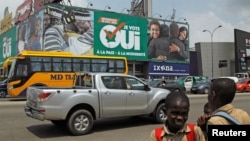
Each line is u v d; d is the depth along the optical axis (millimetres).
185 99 2670
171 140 2686
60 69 24203
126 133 10844
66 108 10320
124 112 11555
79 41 40781
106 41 43062
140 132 11000
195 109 17625
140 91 12000
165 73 48688
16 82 23031
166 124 2754
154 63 47625
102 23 42875
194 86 35438
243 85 37594
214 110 2971
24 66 23266
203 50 66375
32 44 42656
